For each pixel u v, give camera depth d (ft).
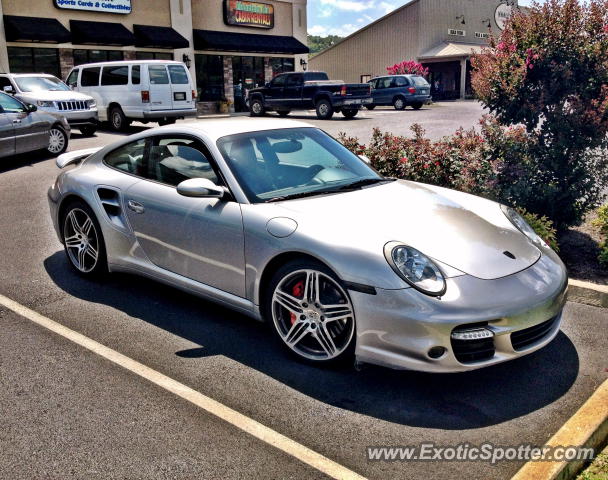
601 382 11.56
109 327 14.20
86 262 17.31
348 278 11.09
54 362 12.44
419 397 11.09
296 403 10.90
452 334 10.52
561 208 20.79
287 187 13.67
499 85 21.58
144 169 15.65
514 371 12.02
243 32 99.30
